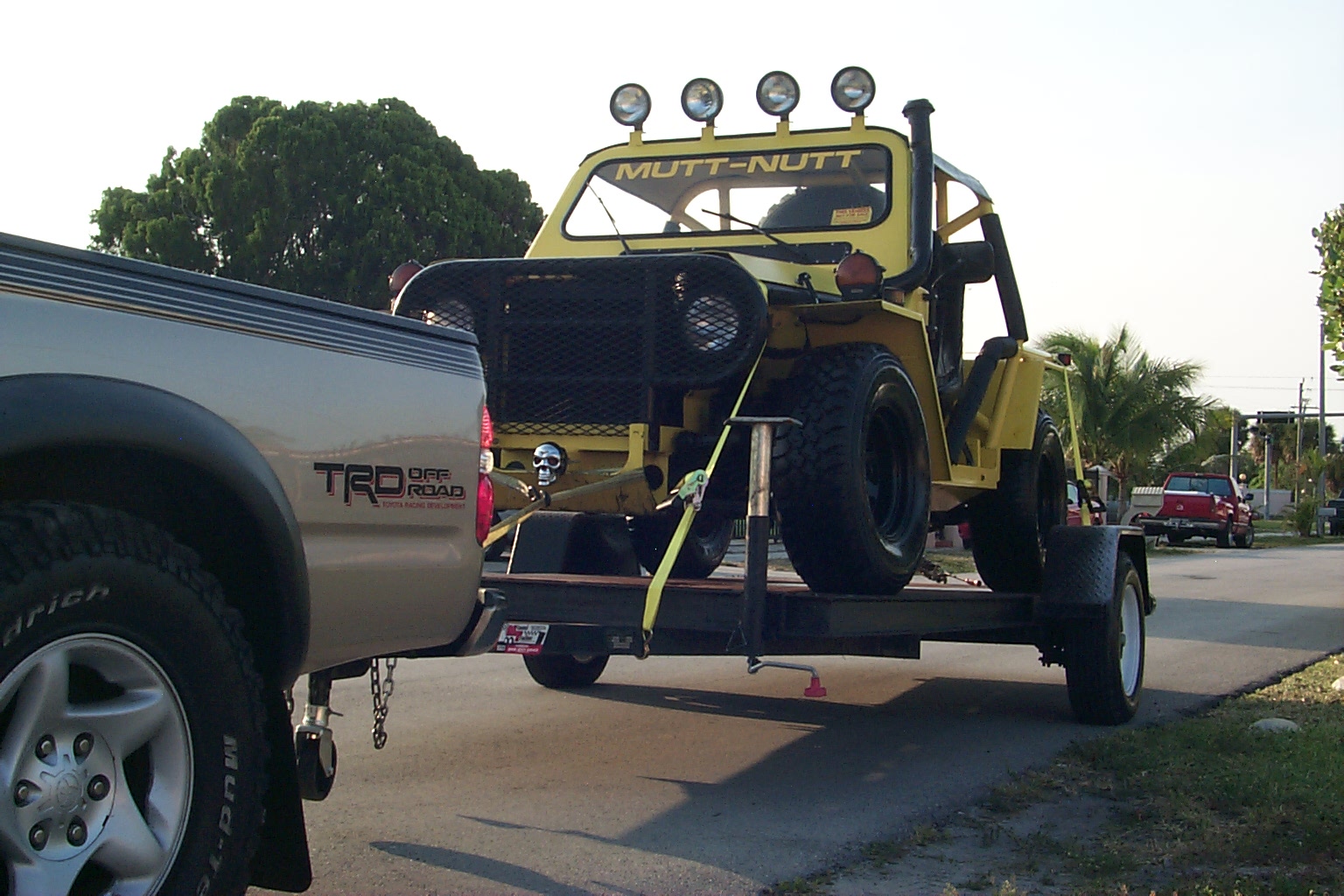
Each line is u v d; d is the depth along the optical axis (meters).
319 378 3.13
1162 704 7.71
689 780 5.49
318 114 28.50
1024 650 10.29
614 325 5.55
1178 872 4.20
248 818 2.89
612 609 5.20
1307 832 4.53
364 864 4.14
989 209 8.12
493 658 8.98
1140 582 7.40
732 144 7.50
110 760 2.64
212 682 2.79
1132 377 30.38
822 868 4.23
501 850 4.34
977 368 7.49
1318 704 7.58
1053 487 8.94
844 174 7.18
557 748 6.05
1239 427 66.81
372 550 3.26
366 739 6.12
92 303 2.69
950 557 16.75
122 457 2.70
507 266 5.64
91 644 2.58
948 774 5.68
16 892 2.46
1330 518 48.12
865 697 7.88
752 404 6.02
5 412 2.43
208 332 2.91
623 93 7.70
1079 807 5.09
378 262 28.25
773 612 4.93
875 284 5.81
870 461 6.04
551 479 5.55
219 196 28.09
